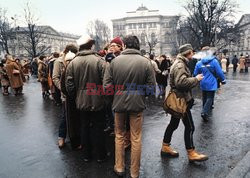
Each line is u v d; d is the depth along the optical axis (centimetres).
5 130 618
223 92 1193
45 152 470
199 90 1277
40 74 1127
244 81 1772
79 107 406
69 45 510
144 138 534
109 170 396
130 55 350
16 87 1207
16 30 4353
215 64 639
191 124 414
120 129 373
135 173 361
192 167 398
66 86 415
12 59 1205
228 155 440
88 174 384
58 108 873
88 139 419
